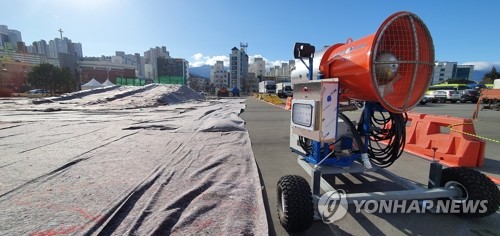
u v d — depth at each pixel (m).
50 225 2.31
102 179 3.50
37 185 3.26
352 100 3.23
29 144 5.61
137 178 3.55
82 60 99.25
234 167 4.09
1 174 3.65
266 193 3.31
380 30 2.35
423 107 18.86
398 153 3.13
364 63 2.46
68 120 9.56
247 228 2.32
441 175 2.74
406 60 2.48
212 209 2.67
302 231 2.40
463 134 4.45
